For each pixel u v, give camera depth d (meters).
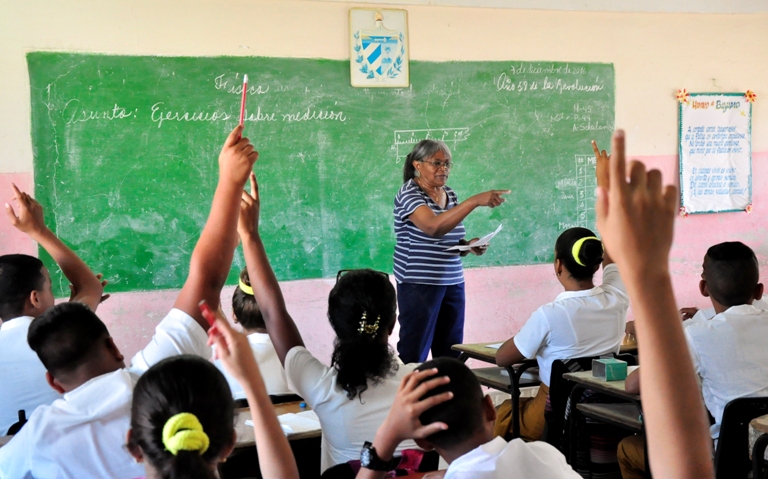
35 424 1.48
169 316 1.47
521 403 3.07
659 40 5.08
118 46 3.94
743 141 5.29
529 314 4.85
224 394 1.03
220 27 4.12
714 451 2.19
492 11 4.66
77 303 1.65
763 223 5.39
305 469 2.18
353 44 4.36
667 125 5.12
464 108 4.63
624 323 2.88
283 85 4.25
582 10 4.83
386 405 1.65
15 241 3.81
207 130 4.12
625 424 2.38
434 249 3.76
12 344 2.13
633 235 0.61
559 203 4.89
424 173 3.79
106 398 1.50
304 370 1.70
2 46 3.76
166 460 0.96
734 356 2.22
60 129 3.86
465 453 1.11
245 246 1.78
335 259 4.41
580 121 4.91
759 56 5.31
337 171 4.38
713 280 2.31
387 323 1.68
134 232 4.01
